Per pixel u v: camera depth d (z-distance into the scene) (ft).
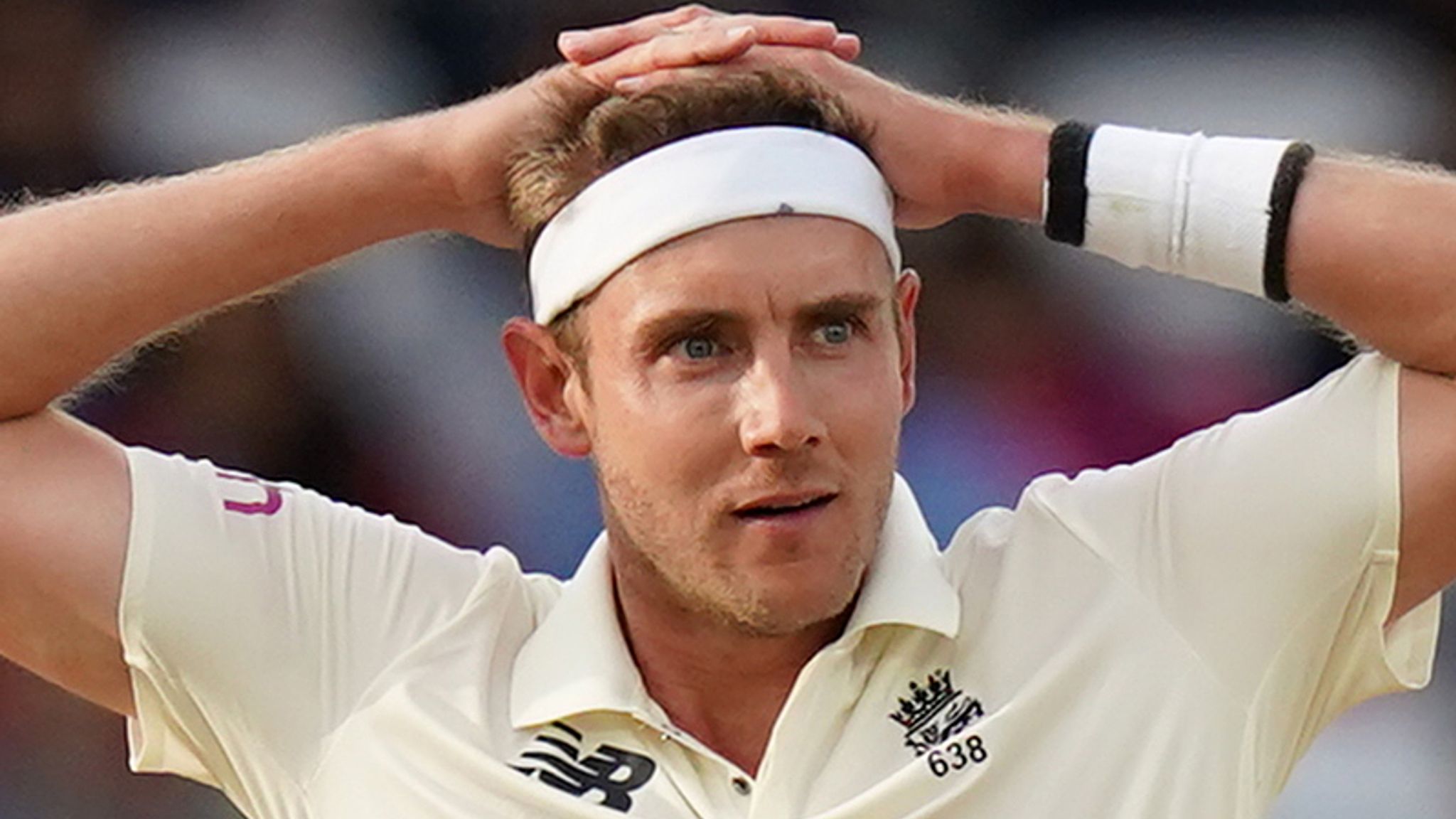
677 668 40.01
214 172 41.47
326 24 87.25
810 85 38.60
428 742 38.93
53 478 40.14
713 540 37.45
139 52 86.63
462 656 40.24
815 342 37.55
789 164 37.68
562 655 39.83
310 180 40.98
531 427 80.38
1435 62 86.99
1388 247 38.22
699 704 40.06
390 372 81.00
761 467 36.86
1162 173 39.40
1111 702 38.17
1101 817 37.55
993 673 38.91
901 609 39.09
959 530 42.06
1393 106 86.74
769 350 37.11
